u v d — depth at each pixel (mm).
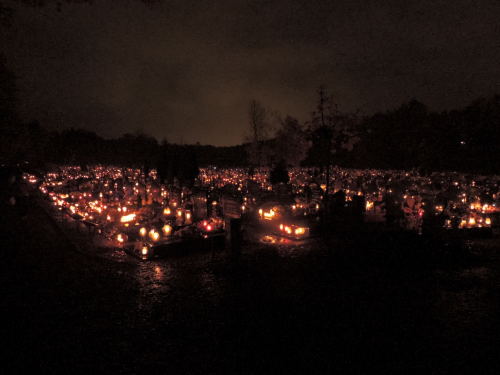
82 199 19391
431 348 5648
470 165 42250
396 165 50125
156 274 9586
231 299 7750
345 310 7117
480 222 13891
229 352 5574
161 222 13430
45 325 6535
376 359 5355
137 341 5945
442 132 46406
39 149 23453
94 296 7961
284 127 28828
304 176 28750
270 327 6418
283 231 14047
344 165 52438
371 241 12508
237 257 9867
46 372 5074
